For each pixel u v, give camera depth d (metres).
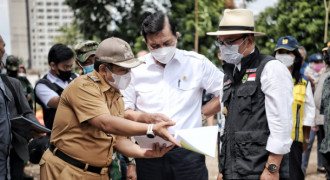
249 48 2.44
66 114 2.36
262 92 2.33
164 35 2.61
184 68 2.85
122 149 2.63
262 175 2.31
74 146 2.35
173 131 2.79
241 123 2.37
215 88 3.00
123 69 2.32
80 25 11.73
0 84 3.16
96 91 2.29
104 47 2.31
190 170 2.82
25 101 3.41
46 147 3.31
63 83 3.87
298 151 3.86
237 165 2.37
